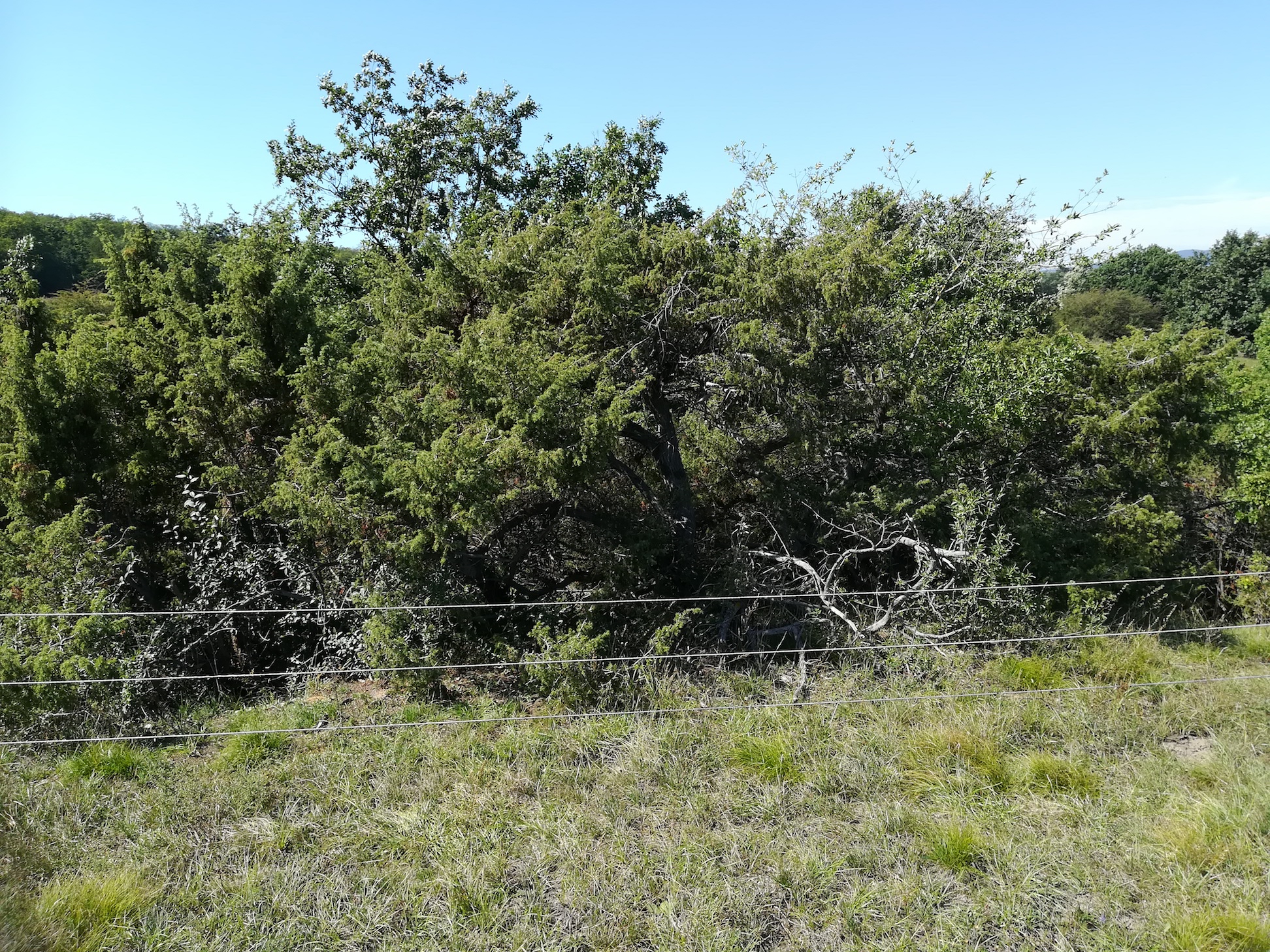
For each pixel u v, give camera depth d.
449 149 13.21
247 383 7.00
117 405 7.18
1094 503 8.12
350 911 3.53
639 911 3.53
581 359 6.61
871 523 7.27
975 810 4.18
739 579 6.88
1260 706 5.27
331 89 12.98
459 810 4.25
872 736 4.90
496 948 3.31
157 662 5.77
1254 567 7.66
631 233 7.57
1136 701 5.38
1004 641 6.05
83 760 4.72
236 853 3.96
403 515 6.34
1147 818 4.05
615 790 4.44
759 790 4.43
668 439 7.44
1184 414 7.90
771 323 6.97
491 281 7.43
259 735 4.92
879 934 3.37
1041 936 3.34
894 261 7.55
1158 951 3.22
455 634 6.05
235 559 6.50
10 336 7.04
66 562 5.80
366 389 7.06
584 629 5.82
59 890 3.56
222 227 9.12
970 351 8.52
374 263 8.31
